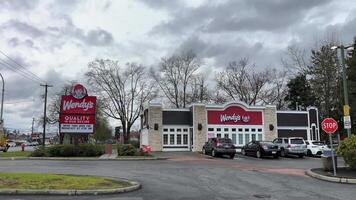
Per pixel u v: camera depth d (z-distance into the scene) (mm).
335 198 13203
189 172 21062
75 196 12578
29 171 20125
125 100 77812
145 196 12859
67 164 26109
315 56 63781
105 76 80250
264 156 38750
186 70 76562
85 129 35500
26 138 164125
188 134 48625
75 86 35625
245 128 49312
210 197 12828
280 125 50906
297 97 65562
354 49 58406
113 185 14352
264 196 13297
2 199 11781
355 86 56219
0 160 31047
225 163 29172
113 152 43344
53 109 91188
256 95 73812
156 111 48000
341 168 22391
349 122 25953
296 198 13039
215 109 48781
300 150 39281
